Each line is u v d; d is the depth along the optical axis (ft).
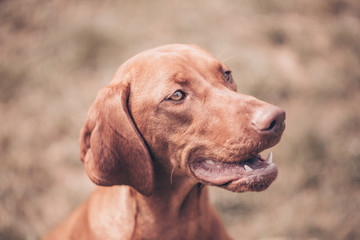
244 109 7.86
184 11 25.59
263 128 7.47
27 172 17.16
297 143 16.10
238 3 26.07
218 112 8.13
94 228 9.70
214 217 10.09
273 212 14.67
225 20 24.61
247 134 7.69
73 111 19.77
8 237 13.98
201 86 8.32
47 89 21.24
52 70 22.08
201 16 24.82
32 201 16.19
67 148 18.38
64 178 17.34
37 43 24.38
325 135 16.90
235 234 14.38
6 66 22.79
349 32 23.06
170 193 9.09
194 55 8.80
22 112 20.39
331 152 16.01
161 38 23.04
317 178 15.28
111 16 25.08
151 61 8.55
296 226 13.89
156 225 9.33
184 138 8.40
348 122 17.78
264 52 22.00
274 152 15.93
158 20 24.95
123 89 8.50
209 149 8.26
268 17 25.18
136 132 8.38
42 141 18.86
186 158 8.50
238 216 14.80
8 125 19.76
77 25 24.20
